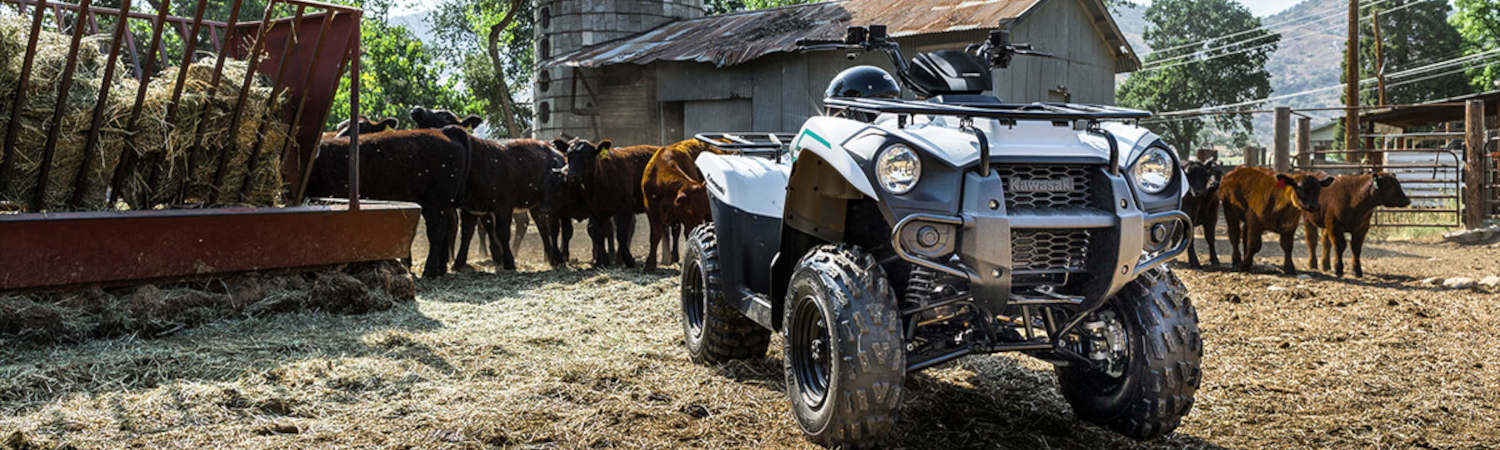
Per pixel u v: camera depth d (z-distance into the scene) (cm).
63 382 440
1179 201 358
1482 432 400
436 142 884
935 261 331
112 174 593
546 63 2086
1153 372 360
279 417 398
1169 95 6334
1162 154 354
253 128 629
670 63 1855
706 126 1820
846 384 333
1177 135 6353
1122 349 381
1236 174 1074
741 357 498
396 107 2866
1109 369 391
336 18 666
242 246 602
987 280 326
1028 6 1485
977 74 393
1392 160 1914
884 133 335
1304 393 457
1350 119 2303
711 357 500
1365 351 557
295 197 692
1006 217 321
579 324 621
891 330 336
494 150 982
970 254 323
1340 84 6325
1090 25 1778
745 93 1745
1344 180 991
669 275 931
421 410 409
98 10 754
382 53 2956
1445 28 6006
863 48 435
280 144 651
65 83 536
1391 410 429
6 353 488
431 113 1142
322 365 475
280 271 630
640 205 1059
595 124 2102
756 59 1722
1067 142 342
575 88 2073
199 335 552
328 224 641
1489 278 894
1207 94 6288
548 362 502
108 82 549
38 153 554
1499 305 744
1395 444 383
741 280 462
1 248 513
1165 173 354
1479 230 1415
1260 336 606
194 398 415
